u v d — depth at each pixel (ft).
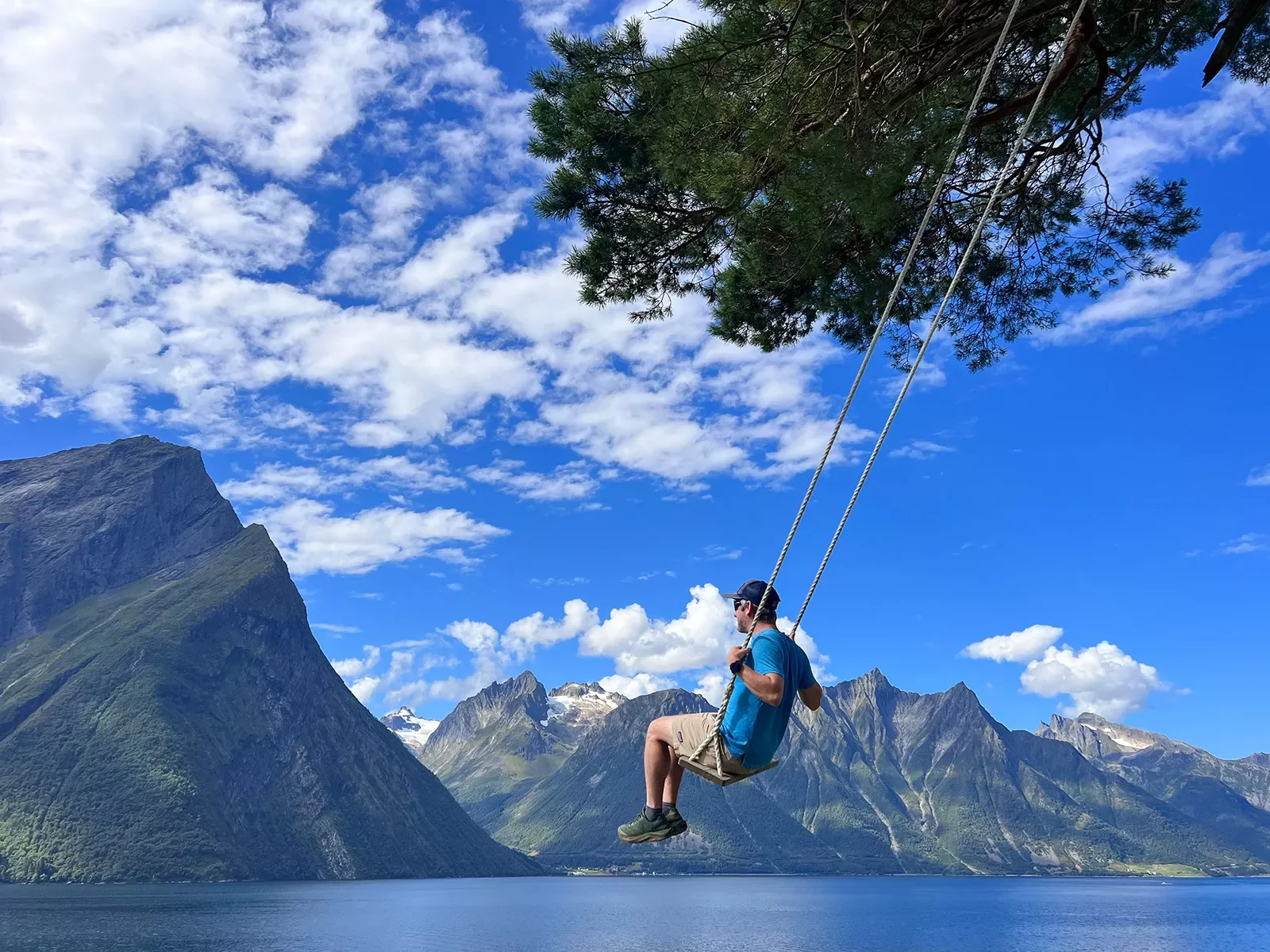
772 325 41.55
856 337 42.73
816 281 38.73
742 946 369.30
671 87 35.09
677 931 456.86
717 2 33.81
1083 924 534.78
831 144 31.42
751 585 21.59
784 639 20.49
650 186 38.73
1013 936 435.94
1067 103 40.01
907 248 40.68
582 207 40.06
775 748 20.26
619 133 37.45
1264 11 39.93
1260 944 394.93
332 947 361.71
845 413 20.01
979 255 44.62
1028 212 43.88
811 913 629.10
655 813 21.04
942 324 46.55
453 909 628.28
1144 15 36.50
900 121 34.09
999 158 40.98
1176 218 43.91
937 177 33.83
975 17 33.60
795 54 33.50
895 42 33.76
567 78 37.93
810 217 32.78
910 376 20.13
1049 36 36.14
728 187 34.58
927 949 364.17
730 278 39.60
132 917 517.55
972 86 35.42
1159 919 587.27
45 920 488.02
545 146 38.45
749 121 34.24
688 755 20.47
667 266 41.60
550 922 516.73
